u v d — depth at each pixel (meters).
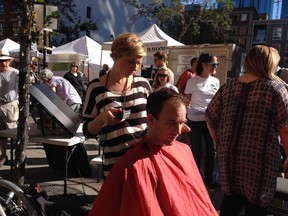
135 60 1.94
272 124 2.09
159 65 4.61
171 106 1.50
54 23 3.09
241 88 2.21
